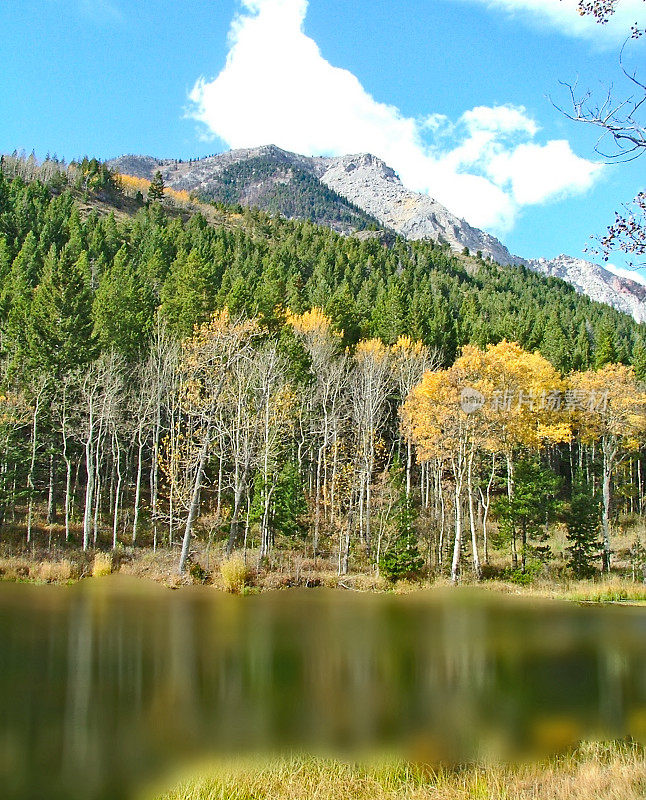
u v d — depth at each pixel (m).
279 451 43.38
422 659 21.58
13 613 27.70
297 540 49.38
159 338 52.88
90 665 20.20
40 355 53.31
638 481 67.38
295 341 56.28
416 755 13.80
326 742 14.47
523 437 43.50
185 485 43.88
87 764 12.95
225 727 15.23
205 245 101.81
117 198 165.12
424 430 42.06
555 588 37.75
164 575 36.59
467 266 196.62
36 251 82.75
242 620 27.48
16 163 163.00
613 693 18.02
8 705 16.56
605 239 9.77
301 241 138.25
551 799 10.99
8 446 46.38
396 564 39.41
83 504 54.88
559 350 77.25
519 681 19.08
